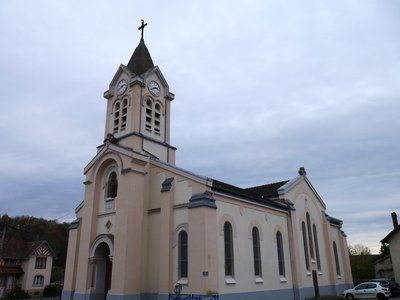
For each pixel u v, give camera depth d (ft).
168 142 98.02
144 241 78.38
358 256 232.53
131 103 93.25
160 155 93.45
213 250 68.54
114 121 96.73
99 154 89.30
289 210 102.32
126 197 78.23
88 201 87.86
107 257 85.51
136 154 82.23
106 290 83.10
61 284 194.59
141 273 75.72
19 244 199.41
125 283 71.77
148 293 74.64
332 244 129.90
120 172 81.92
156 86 99.66
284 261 94.48
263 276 84.28
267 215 93.04
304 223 112.16
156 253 76.59
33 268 191.62
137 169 81.51
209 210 70.23
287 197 106.63
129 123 91.66
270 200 102.27
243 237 81.56
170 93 102.78
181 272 70.85
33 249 194.59
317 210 124.06
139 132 90.17
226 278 73.61
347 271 132.67
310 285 105.29
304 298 99.25
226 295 71.97
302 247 106.32
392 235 138.72
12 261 190.49
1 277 184.65
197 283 65.92
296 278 95.55
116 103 98.48
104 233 82.84
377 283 107.55
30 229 260.42
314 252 113.70
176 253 72.43
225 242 76.33
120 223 77.15
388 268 184.14
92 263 82.28
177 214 75.10
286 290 91.40
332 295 114.21
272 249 90.99
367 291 106.93
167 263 71.56
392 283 114.93
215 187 75.25
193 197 72.49
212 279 66.33
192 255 68.23
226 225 77.97
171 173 79.82
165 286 70.38
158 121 97.25
